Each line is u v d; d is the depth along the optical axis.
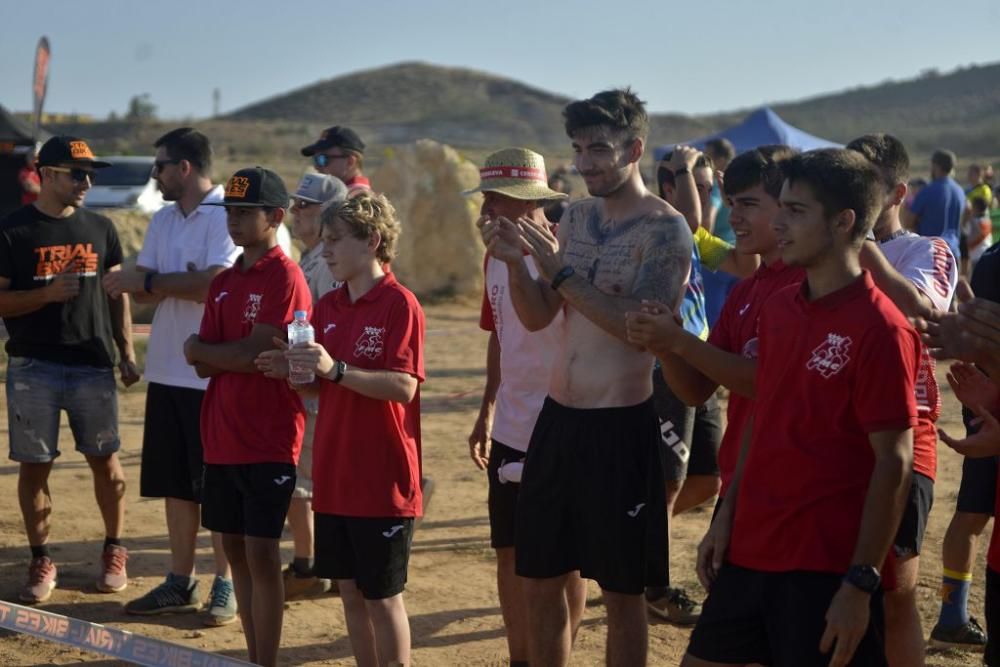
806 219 3.76
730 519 4.14
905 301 4.50
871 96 141.50
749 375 4.16
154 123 103.81
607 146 4.66
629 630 4.70
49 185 6.63
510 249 4.62
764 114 22.73
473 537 8.18
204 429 5.71
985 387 4.12
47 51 21.75
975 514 5.95
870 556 3.65
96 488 6.95
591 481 4.66
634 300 4.51
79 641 5.27
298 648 6.18
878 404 3.66
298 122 138.12
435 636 6.37
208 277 6.45
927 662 5.95
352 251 5.12
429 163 22.34
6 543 7.82
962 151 89.56
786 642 3.82
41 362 6.68
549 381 5.27
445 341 17.33
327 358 4.88
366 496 5.00
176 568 6.67
